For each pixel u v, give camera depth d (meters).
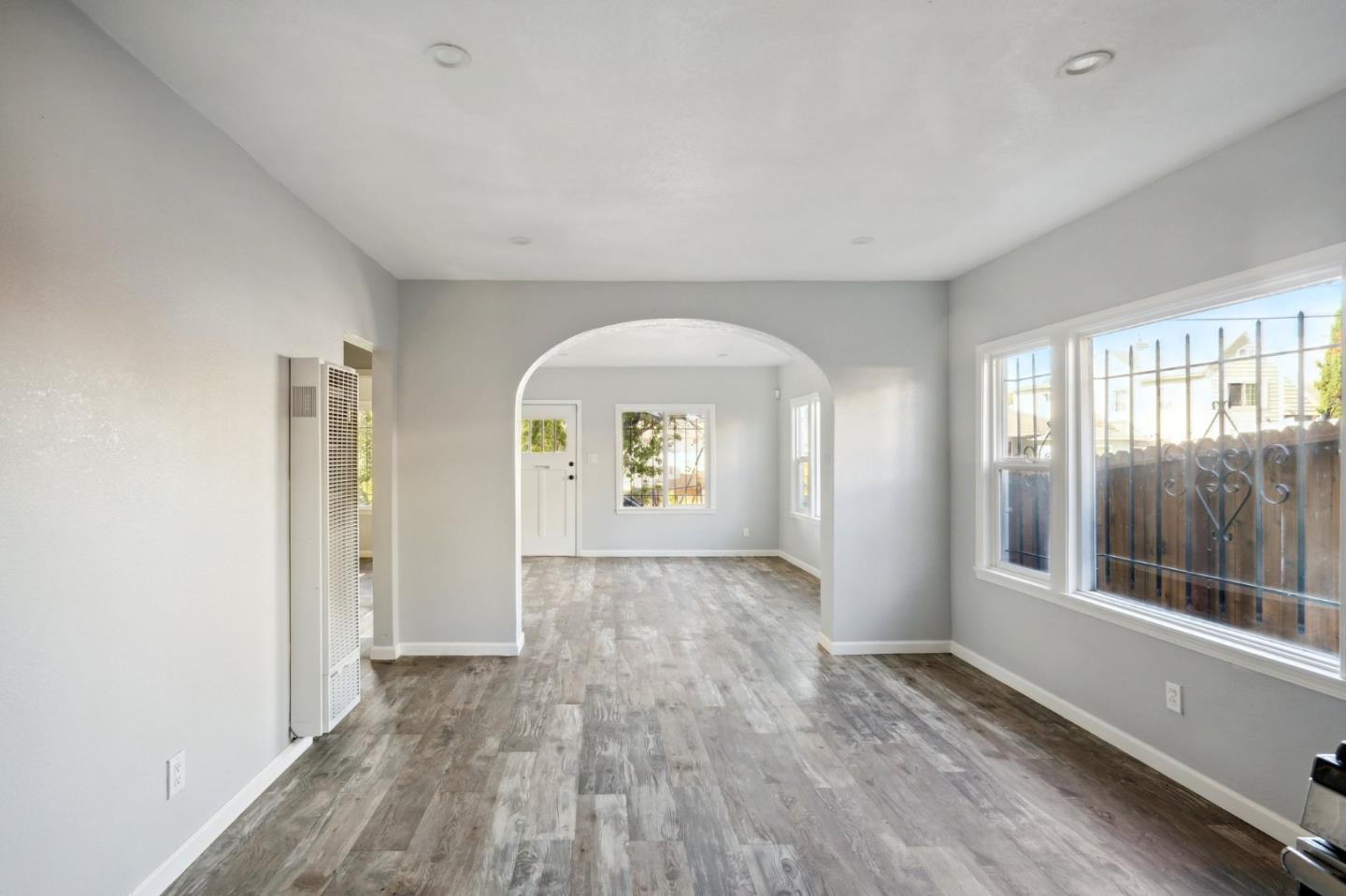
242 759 2.52
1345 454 2.13
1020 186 2.90
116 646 1.86
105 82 1.82
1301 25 1.79
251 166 2.60
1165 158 2.62
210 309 2.32
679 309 4.50
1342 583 2.13
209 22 1.77
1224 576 2.62
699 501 8.92
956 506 4.48
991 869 2.16
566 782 2.74
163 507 2.06
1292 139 2.27
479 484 4.46
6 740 1.52
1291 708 2.28
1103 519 3.28
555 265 4.13
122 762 1.89
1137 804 2.56
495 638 4.47
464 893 2.04
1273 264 2.32
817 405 7.45
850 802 2.59
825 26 1.81
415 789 2.68
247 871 2.14
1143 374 3.02
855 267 4.21
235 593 2.48
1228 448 2.61
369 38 1.85
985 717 3.43
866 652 4.53
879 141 2.50
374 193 2.97
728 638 4.90
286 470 2.88
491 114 2.29
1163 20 1.78
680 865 2.19
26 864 1.57
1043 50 1.92
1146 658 2.88
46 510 1.63
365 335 3.87
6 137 1.52
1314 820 1.52
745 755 2.99
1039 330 3.59
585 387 8.80
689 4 1.71
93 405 1.78
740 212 3.23
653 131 2.41
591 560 8.51
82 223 1.74
